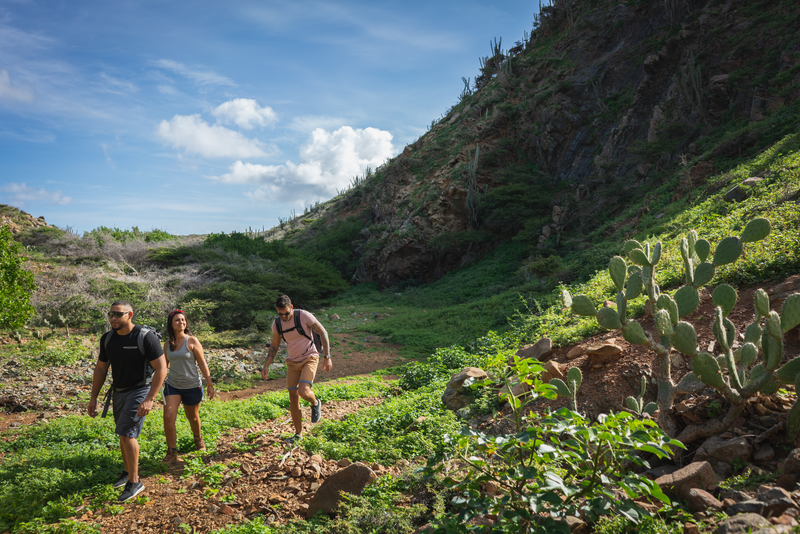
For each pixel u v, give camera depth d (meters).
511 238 35.44
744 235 3.41
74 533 3.58
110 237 31.31
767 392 3.17
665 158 26.72
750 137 19.34
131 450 4.24
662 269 7.83
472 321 18.44
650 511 2.65
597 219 28.03
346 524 3.20
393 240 40.38
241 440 5.77
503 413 5.18
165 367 4.41
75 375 10.39
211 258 31.39
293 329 5.43
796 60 22.97
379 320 23.48
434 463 3.40
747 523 1.99
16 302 13.24
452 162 42.03
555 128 36.72
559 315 9.41
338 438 5.55
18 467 4.80
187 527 3.58
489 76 51.50
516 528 2.46
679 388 3.62
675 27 32.59
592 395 4.68
